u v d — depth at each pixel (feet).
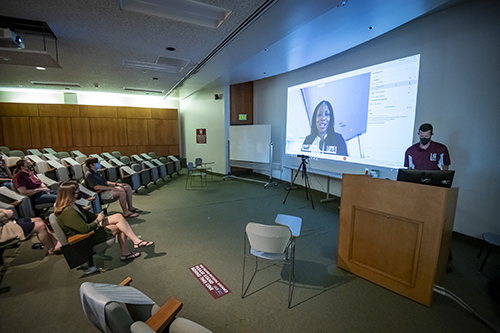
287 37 12.10
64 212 7.35
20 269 8.34
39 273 8.11
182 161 34.58
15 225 8.23
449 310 6.46
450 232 7.20
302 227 12.28
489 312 6.44
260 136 22.04
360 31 11.41
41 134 27.73
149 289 7.35
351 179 7.74
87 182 12.64
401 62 12.14
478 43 9.61
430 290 6.43
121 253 8.98
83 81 21.62
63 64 15.81
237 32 10.96
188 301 6.82
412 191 6.44
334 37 12.15
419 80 11.63
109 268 8.49
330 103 16.34
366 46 14.06
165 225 12.53
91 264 8.13
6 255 9.26
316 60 15.98
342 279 7.84
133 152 31.81
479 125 9.82
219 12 9.69
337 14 9.75
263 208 15.33
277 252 6.75
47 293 7.13
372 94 13.56
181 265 8.72
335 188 17.44
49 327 5.89
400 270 6.95
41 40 11.50
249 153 23.15
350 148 15.06
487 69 9.45
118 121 30.66
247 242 10.64
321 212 14.52
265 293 7.18
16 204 10.42
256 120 26.25
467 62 9.96
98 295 3.63
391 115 12.69
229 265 8.73
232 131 24.44
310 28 11.07
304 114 18.79
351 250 8.07
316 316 6.27
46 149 24.98
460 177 10.51
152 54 13.93
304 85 18.56
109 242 8.09
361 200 7.54
